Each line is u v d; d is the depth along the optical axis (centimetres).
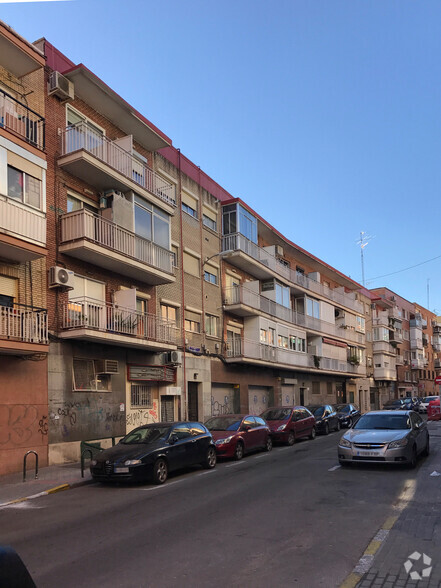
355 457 1216
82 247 1602
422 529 657
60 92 1692
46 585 502
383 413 1383
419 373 7394
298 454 1638
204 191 2706
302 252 3816
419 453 1340
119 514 829
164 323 2133
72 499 1008
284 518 747
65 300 1623
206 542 632
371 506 809
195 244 2553
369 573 506
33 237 1411
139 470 1120
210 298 2652
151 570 535
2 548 269
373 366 5544
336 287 4706
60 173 1692
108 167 1750
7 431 1379
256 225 3109
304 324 3694
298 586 480
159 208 2058
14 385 1420
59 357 1585
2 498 1028
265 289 3275
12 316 1393
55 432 1535
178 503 898
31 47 1494
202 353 2492
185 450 1277
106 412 1770
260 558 564
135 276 1969
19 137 1431
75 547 636
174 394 2209
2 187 1348
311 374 3922
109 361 1767
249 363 2855
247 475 1212
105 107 1928
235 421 1688
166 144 2209
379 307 6006
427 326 7962
